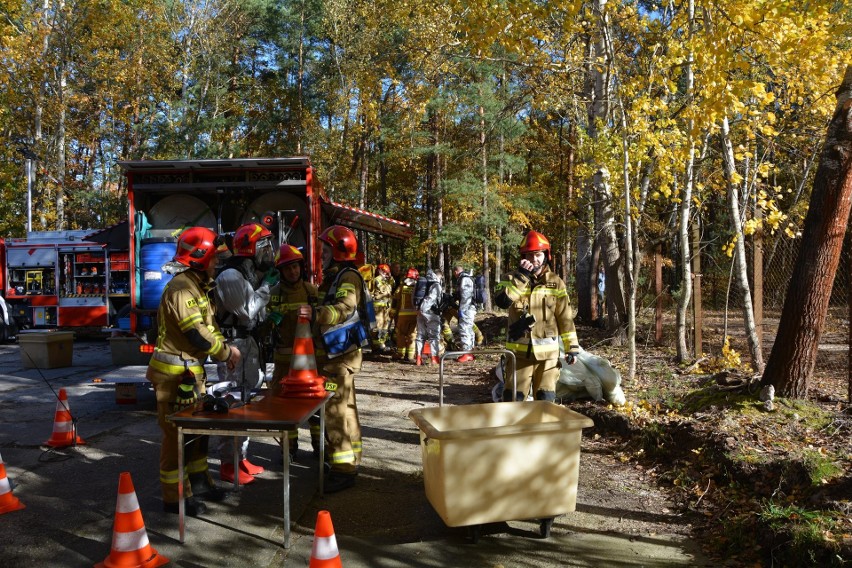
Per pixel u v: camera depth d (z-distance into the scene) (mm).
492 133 23938
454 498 4039
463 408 4742
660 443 6062
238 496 5059
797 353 6172
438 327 12672
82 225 34375
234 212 10609
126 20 29391
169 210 10500
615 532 4438
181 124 30203
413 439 6898
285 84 36312
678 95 11266
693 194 11570
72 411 8328
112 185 37938
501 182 27625
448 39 17250
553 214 28781
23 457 6180
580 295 17547
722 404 6398
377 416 8000
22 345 12312
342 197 32500
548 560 3977
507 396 6023
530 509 4176
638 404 7324
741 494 4770
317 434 6047
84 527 4445
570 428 4207
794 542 3811
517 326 5871
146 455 6242
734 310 17359
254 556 4008
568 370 7609
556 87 14531
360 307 5395
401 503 4938
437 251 31375
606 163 10070
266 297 5531
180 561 3926
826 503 4199
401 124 26516
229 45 32469
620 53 11500
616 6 9859
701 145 9961
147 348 9594
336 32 29922
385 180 34531
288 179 10352
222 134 32531
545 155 30422
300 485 5336
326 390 5016
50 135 31797
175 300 4402
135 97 31828
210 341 4434
